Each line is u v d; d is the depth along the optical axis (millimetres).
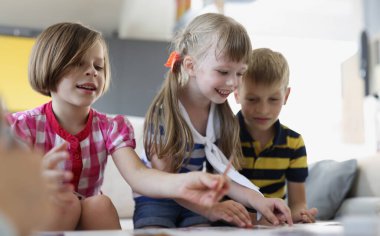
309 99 3014
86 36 1032
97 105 2592
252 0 2996
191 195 796
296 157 1345
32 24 3135
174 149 1081
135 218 1143
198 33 1103
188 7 2703
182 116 1115
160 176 912
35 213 346
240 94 1265
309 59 3062
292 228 740
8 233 332
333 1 2930
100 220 892
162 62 2717
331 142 2932
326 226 810
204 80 1069
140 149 1619
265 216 981
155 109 1126
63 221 826
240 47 1048
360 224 462
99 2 2760
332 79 3002
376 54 2148
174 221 1123
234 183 1070
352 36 2891
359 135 2672
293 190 1354
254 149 1290
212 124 1165
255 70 1229
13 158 342
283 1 3043
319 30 3076
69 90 1009
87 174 1068
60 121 1058
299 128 2994
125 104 2635
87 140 1064
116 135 1066
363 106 2641
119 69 2652
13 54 2584
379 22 2215
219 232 615
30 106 2547
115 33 3336
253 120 1267
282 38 3129
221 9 2650
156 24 3041
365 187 1653
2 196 332
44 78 1022
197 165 1145
